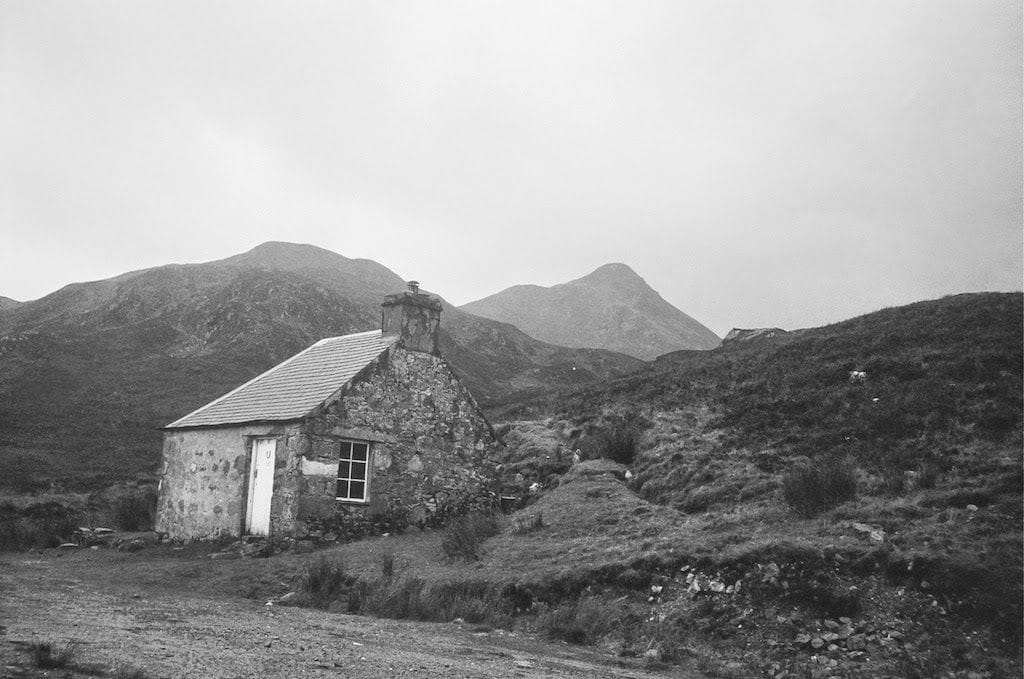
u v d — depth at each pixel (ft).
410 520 69.97
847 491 52.16
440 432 74.43
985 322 85.81
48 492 110.83
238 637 32.81
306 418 65.26
